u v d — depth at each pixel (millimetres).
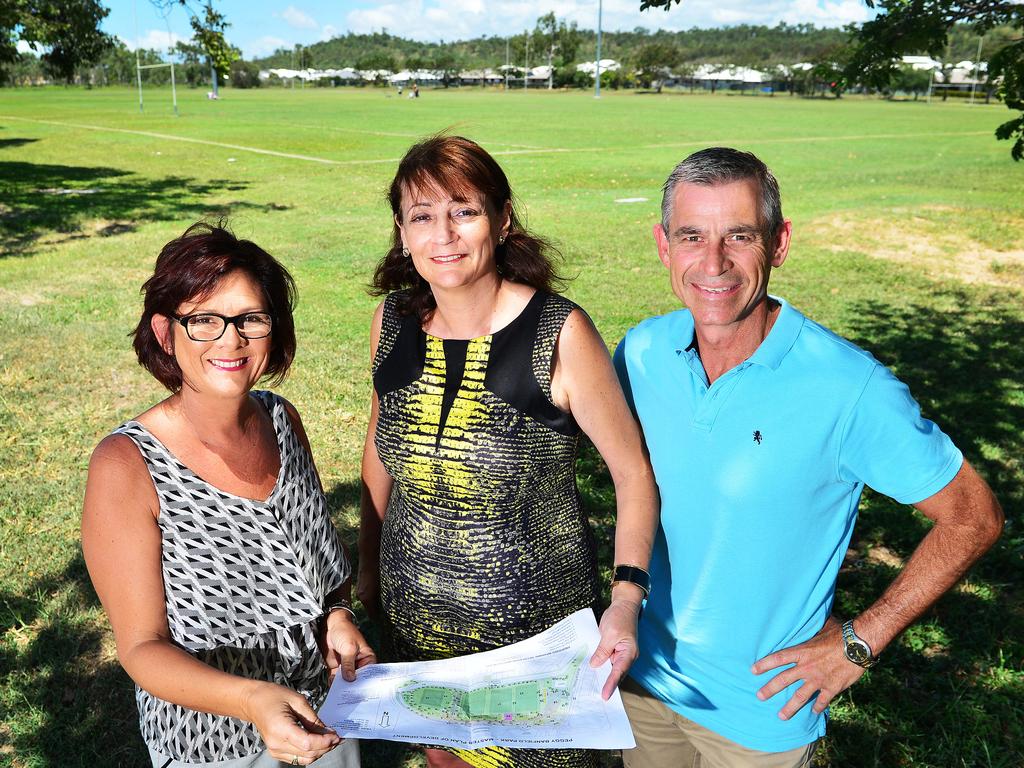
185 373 1670
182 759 1749
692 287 1754
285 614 1786
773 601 1806
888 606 1701
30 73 141875
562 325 1903
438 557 2016
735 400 1735
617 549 1921
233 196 17234
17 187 17922
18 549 4156
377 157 24953
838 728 3039
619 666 1703
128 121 42000
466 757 2238
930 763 2881
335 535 1962
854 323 8508
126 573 1622
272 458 1839
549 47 140125
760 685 1856
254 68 136875
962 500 1642
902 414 1639
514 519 1980
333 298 9289
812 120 44812
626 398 1986
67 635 3529
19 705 3143
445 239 1847
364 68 158250
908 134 34594
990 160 23625
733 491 1754
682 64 127875
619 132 34688
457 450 1919
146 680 1572
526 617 2014
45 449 5324
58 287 9461
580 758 2154
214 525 1710
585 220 14297
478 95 96188
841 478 1733
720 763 1943
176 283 1608
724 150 1763
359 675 1851
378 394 2072
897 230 13164
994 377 7000
